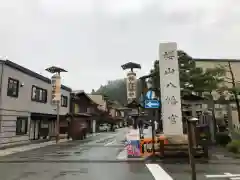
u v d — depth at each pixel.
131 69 14.88
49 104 26.72
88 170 9.16
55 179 7.77
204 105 18.86
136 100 14.27
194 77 17.12
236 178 7.71
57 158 12.22
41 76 24.70
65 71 23.14
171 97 11.98
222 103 18.41
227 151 13.91
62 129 29.22
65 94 31.67
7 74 18.86
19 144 20.09
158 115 17.75
